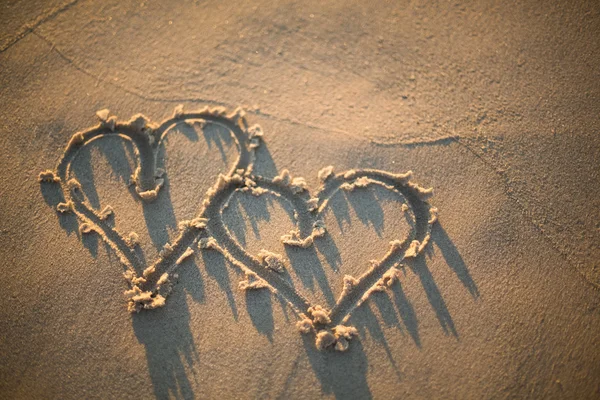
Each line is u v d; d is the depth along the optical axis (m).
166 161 0.62
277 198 0.61
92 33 0.69
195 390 0.55
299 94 0.66
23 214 0.60
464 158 0.63
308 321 0.56
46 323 0.57
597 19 0.69
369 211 0.61
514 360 0.56
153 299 0.57
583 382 0.55
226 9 0.70
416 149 0.63
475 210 0.61
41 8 0.70
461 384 0.55
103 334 0.57
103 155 0.62
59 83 0.66
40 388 0.55
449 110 0.65
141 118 0.64
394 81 0.67
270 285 0.58
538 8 0.70
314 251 0.59
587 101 0.65
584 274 0.59
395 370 0.56
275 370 0.55
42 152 0.63
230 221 0.60
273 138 0.64
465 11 0.70
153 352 0.56
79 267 0.58
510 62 0.68
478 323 0.57
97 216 0.60
